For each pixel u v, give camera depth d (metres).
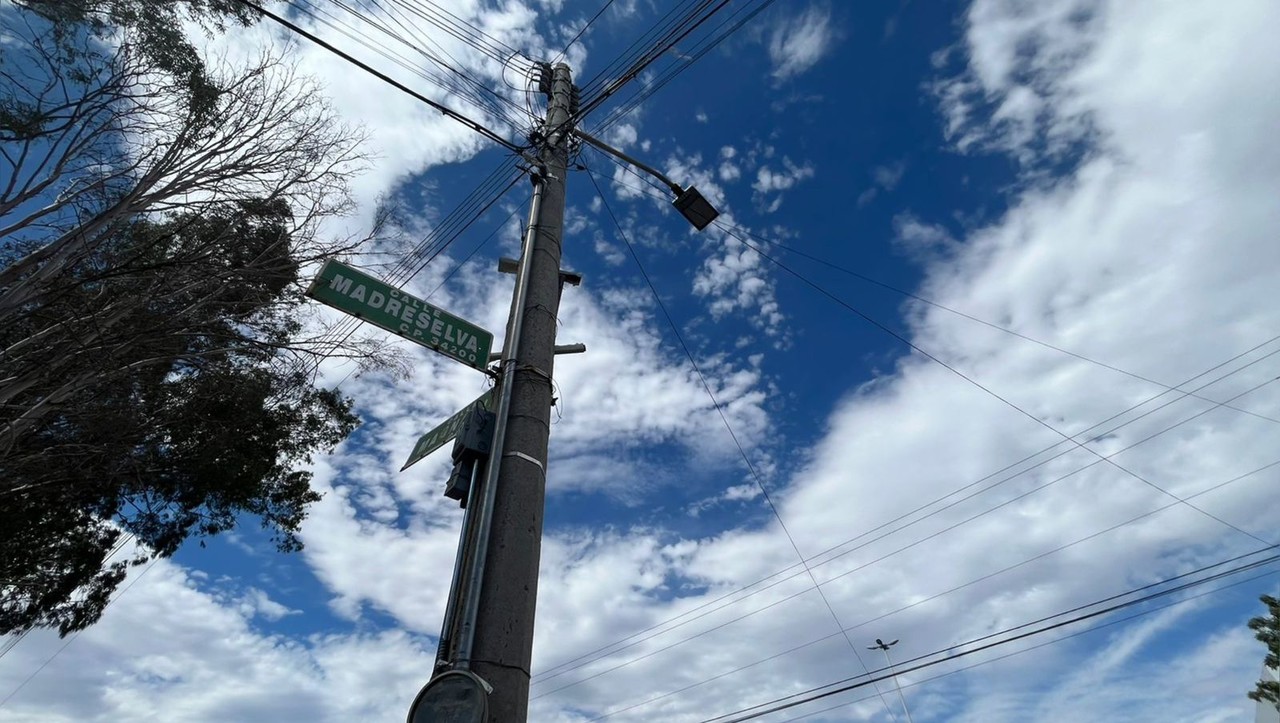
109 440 11.20
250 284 10.68
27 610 12.94
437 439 5.39
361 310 4.99
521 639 3.74
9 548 11.95
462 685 3.28
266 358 11.66
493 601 3.78
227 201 10.73
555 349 5.43
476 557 3.92
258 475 13.98
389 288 5.21
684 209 7.89
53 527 12.41
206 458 12.83
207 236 10.59
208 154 10.69
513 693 3.52
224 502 14.28
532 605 3.95
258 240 10.80
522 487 4.33
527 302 5.47
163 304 10.30
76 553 13.18
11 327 9.45
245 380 12.47
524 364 5.02
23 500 11.61
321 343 11.34
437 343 5.21
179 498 13.45
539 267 5.84
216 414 12.77
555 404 5.21
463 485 4.49
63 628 13.40
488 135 6.87
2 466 9.95
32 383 9.34
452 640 3.75
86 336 9.52
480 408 4.82
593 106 7.82
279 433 14.27
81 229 9.57
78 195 9.81
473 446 4.52
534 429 4.67
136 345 10.16
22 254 9.34
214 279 10.34
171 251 10.50
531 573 4.04
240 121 10.96
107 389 10.65
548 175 6.82
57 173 9.55
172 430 12.40
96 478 11.74
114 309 9.75
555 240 6.28
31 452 10.52
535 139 7.32
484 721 3.12
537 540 4.24
